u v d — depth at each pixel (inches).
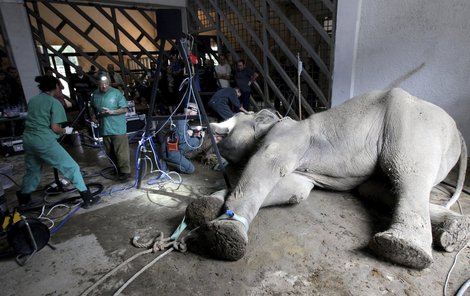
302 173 121.7
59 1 305.0
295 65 262.7
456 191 113.9
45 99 110.4
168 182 145.6
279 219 105.2
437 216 90.4
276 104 294.7
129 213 115.3
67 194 136.0
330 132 116.3
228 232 78.7
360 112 114.0
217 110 222.2
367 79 206.2
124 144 148.5
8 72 246.7
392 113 107.6
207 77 302.7
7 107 241.6
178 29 116.8
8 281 80.5
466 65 164.1
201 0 343.9
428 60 177.3
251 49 312.3
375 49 197.5
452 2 161.6
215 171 158.4
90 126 229.6
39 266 86.0
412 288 73.2
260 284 75.7
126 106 148.9
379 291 72.5
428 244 78.4
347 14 203.9
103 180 153.0
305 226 100.4
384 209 110.3
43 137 110.2
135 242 93.8
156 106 298.7
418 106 109.0
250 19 293.3
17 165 188.5
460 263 81.7
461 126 172.9
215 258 86.0
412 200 89.7
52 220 111.7
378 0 188.5
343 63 214.2
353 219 104.6
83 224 108.3
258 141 135.9
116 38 348.8
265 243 91.6
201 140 155.9
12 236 83.4
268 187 103.0
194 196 129.0
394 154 101.9
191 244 92.3
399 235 78.2
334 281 75.9
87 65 450.3
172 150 146.4
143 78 367.9
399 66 190.1
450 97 173.5
